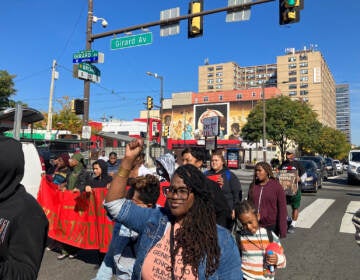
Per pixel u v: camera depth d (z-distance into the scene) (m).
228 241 1.71
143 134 24.62
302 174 7.67
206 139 15.09
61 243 5.55
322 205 11.42
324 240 6.73
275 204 4.33
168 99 101.00
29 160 6.69
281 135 38.38
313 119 40.81
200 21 10.23
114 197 1.90
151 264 1.70
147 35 11.11
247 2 9.56
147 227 1.81
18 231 1.35
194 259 1.61
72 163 6.31
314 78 127.88
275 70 151.88
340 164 38.78
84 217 5.29
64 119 38.59
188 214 1.70
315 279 4.63
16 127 7.03
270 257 3.09
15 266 1.29
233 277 1.67
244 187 17.88
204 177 1.76
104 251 5.03
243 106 85.88
